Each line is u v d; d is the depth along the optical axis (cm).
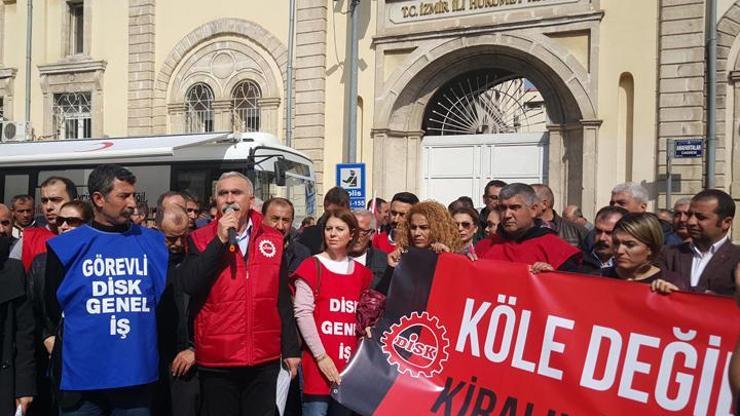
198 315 428
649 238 390
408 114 1525
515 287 408
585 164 1319
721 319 340
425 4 1467
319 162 1570
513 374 397
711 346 339
